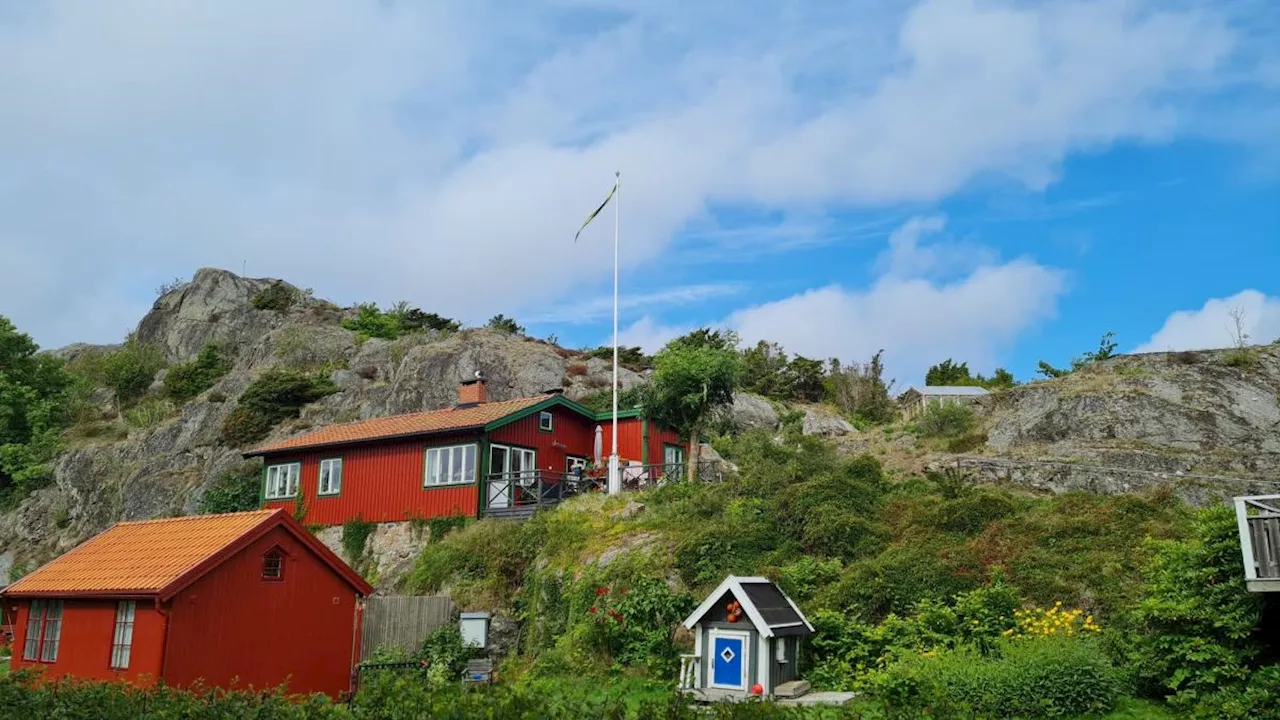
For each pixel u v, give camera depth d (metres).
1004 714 12.74
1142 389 27.47
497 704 8.31
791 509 21.50
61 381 56.81
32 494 47.81
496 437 28.86
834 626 16.31
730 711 8.88
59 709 10.40
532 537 24.14
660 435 32.62
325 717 9.08
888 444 31.66
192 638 16.73
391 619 21.75
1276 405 25.98
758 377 53.91
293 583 18.67
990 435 29.12
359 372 49.88
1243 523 12.67
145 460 45.34
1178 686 13.11
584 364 50.16
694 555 20.23
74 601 17.98
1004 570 17.64
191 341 63.78
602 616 18.17
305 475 32.44
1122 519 18.70
